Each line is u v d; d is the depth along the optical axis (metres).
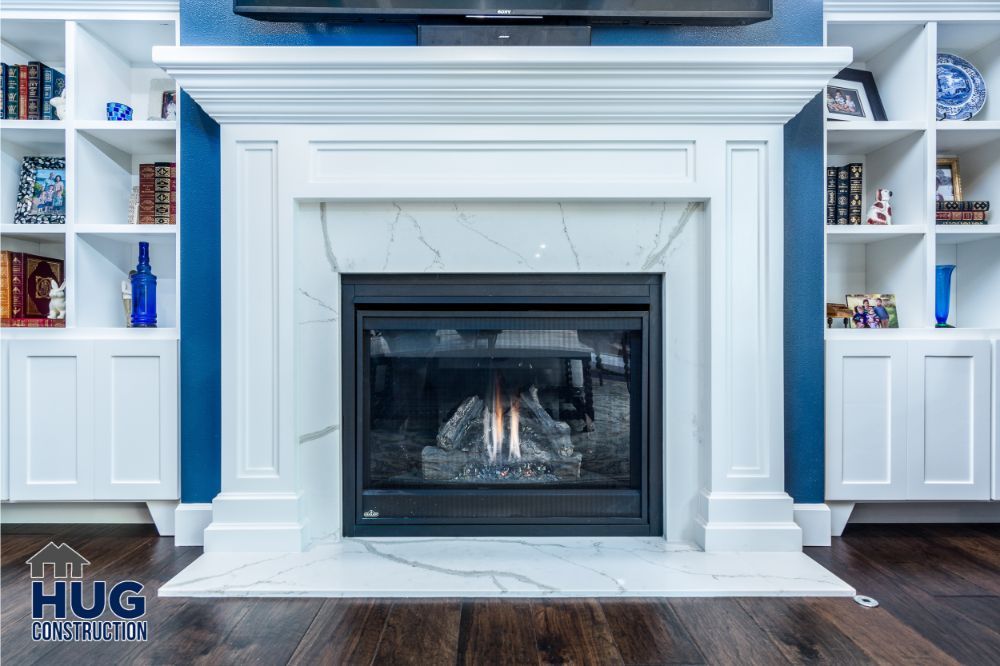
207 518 2.00
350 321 1.98
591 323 2.00
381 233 1.95
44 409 2.05
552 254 1.95
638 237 1.96
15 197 2.26
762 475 1.92
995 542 2.03
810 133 2.01
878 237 2.19
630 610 1.55
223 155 1.89
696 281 1.96
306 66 1.76
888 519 2.21
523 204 1.95
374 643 1.39
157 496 2.04
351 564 1.78
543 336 2.04
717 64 1.77
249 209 1.90
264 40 1.97
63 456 2.05
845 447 2.03
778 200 1.91
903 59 2.17
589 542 1.96
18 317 2.15
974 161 2.33
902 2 2.04
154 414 2.04
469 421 2.07
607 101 1.84
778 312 1.91
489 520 2.00
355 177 1.90
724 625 1.47
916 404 2.03
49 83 2.20
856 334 2.05
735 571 1.74
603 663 1.31
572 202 1.95
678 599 1.61
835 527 2.08
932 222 2.07
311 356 1.95
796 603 1.59
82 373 2.04
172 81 2.37
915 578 1.75
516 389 2.09
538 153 1.91
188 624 1.48
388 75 1.79
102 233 2.10
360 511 1.99
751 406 1.92
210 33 1.96
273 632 1.44
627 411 2.05
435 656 1.34
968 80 2.21
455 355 2.04
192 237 2.01
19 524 2.20
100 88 2.23
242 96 1.83
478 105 1.85
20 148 2.29
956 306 2.42
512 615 1.52
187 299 2.01
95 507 2.21
